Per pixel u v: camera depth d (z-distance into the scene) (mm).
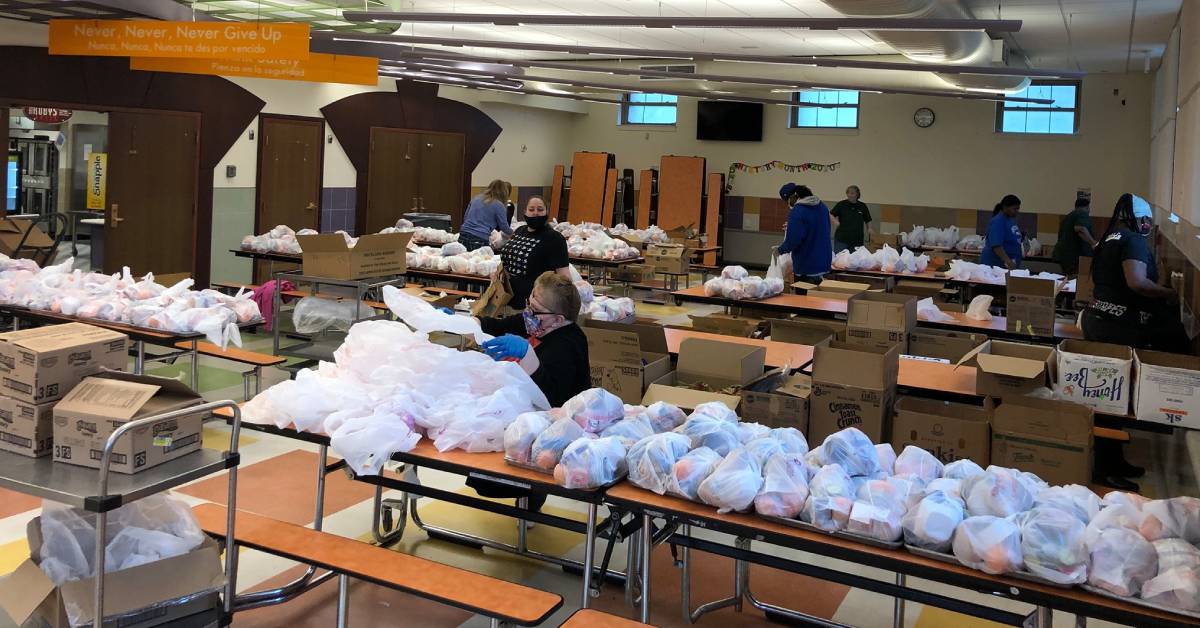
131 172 11023
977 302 6934
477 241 10406
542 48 9070
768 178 17516
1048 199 15414
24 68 9688
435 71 11695
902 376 4875
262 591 3525
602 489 3029
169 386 2949
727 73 14664
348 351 3746
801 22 6789
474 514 4680
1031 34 11789
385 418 3305
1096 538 2447
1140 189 14797
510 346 3826
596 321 5008
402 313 3797
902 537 2662
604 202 18078
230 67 8875
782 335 6035
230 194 12312
